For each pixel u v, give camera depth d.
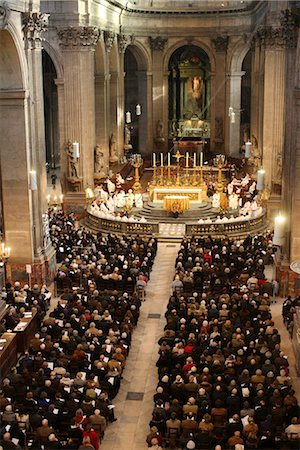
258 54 45.66
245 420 15.84
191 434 15.46
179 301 23.53
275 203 37.47
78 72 38.88
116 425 17.69
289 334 23.08
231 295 24.45
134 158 39.53
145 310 25.80
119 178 44.31
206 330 20.80
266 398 16.58
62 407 16.59
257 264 27.88
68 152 39.31
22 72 25.70
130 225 35.69
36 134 27.28
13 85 25.86
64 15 38.19
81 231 33.38
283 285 26.98
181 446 15.43
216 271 26.89
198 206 38.69
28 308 23.19
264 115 38.88
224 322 21.17
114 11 47.03
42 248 28.14
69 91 39.12
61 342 20.11
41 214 28.00
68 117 39.44
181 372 18.62
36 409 16.38
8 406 16.03
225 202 38.38
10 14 24.00
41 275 27.62
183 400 17.36
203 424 15.42
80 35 38.41
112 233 35.84
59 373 18.09
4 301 22.72
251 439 14.70
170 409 16.48
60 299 24.69
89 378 18.36
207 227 35.00
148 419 18.02
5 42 24.72
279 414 15.95
